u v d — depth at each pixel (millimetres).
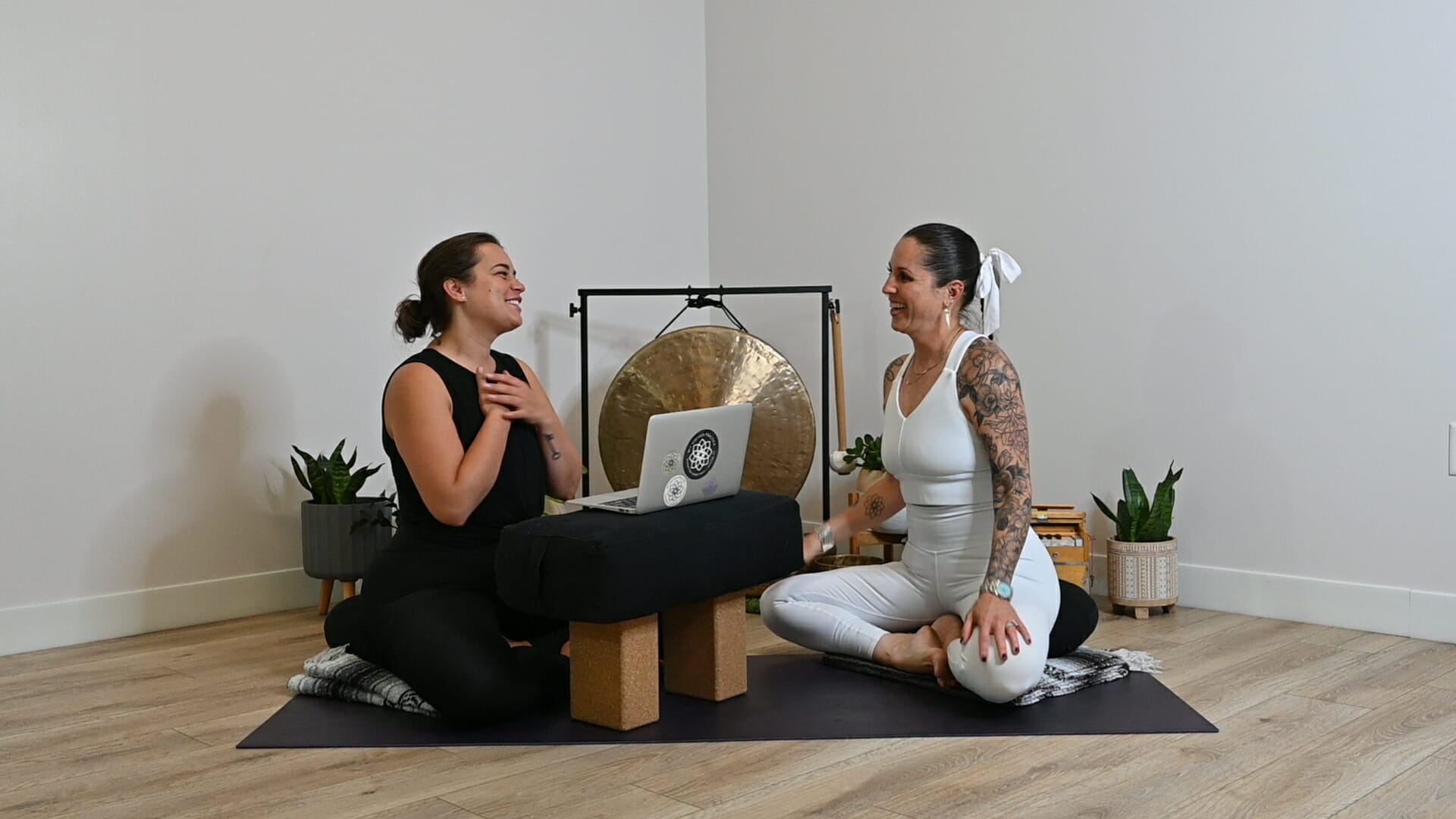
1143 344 3699
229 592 3625
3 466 3240
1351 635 3236
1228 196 3516
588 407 4492
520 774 2217
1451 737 2357
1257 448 3490
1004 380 2574
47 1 3281
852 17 4355
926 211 4188
